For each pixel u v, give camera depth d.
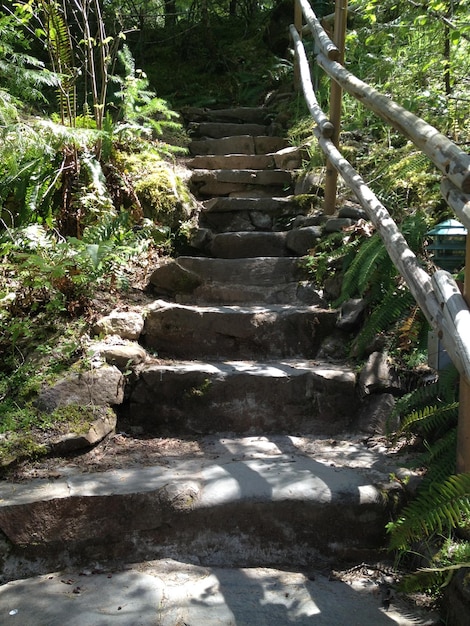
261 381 2.93
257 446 2.73
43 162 3.76
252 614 1.85
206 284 3.80
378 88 4.86
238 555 2.19
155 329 3.32
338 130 4.19
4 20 4.30
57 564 2.13
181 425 2.92
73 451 2.54
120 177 4.16
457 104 4.29
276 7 7.67
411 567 2.12
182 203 4.36
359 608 1.90
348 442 2.75
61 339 3.01
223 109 6.75
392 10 5.13
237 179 4.87
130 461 2.51
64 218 3.83
